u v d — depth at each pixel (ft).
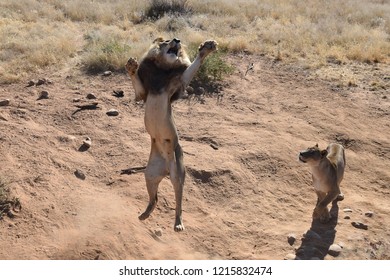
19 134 37.93
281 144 39.78
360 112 46.57
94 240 28.04
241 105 46.55
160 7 75.87
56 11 72.90
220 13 77.20
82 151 37.06
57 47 56.24
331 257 28.63
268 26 70.54
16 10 71.77
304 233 30.60
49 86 47.39
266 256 28.76
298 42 62.13
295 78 53.01
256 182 35.63
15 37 59.16
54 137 38.14
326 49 61.05
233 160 37.22
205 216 31.91
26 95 45.11
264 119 44.19
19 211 29.76
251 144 39.55
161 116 22.21
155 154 23.91
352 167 38.88
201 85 49.29
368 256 28.96
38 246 27.37
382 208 33.96
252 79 52.08
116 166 35.55
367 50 59.88
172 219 31.30
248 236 30.63
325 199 30.86
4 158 34.65
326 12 81.87
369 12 82.33
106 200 31.63
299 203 34.40
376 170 38.88
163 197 32.50
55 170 34.17
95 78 49.90
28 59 52.31
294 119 44.50
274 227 31.48
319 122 44.24
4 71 49.32
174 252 28.55
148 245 28.73
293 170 37.09
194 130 41.42
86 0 80.23
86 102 44.19
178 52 21.56
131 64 21.66
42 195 31.30
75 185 32.96
